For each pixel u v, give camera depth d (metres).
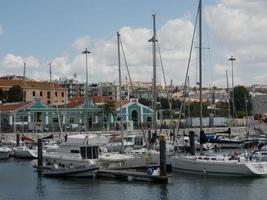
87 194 42.09
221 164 48.69
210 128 112.62
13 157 74.12
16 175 54.16
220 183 45.22
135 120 129.75
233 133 106.94
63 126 118.06
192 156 51.91
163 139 46.53
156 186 44.44
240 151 68.62
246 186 43.69
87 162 52.47
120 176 49.00
